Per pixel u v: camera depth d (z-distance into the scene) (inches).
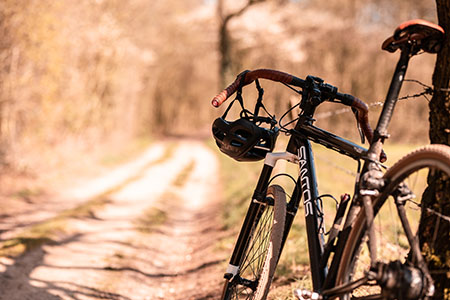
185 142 1979.6
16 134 650.8
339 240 93.9
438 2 95.2
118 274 244.4
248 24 1593.3
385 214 245.4
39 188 580.4
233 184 636.1
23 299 196.1
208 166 1043.9
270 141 117.4
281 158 117.3
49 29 628.7
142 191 609.0
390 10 1295.5
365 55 1353.3
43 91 635.5
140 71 1556.3
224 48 1477.6
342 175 422.3
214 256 285.6
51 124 713.0
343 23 1454.2
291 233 258.2
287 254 219.6
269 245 110.7
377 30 1364.4
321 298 93.2
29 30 587.2
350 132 776.3
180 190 663.1
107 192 576.4
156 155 1304.1
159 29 1711.4
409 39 85.9
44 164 677.3
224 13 1589.6
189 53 2183.8
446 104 94.7
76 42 818.8
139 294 221.0
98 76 1067.9
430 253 92.3
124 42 1181.1
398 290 78.4
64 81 773.3
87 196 573.6
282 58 1594.5
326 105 908.0
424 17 1179.9
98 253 287.6
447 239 89.9
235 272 120.1
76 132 960.3
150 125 2156.7
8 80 594.6
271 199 118.3
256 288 116.4
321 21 1513.3
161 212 468.4
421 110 923.4
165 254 313.4
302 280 175.0
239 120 113.2
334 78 1382.9
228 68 1478.8
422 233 95.0
